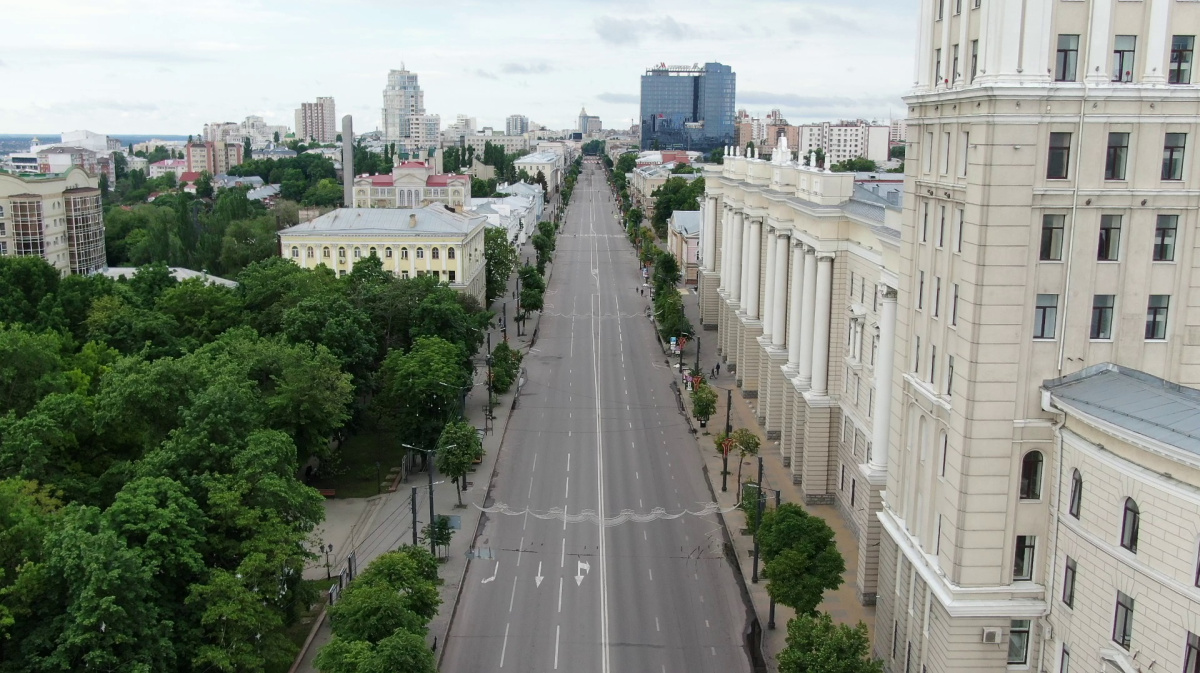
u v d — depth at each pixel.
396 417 104.06
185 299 117.25
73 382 86.44
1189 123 46.06
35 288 117.56
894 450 59.78
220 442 67.31
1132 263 47.25
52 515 57.59
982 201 46.31
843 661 52.97
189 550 57.09
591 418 121.06
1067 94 45.31
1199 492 37.75
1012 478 48.88
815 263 93.06
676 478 99.88
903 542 56.94
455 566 79.12
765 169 127.06
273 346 91.75
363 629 58.12
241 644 55.28
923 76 55.19
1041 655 50.09
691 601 73.44
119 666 49.88
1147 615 40.88
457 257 160.62
